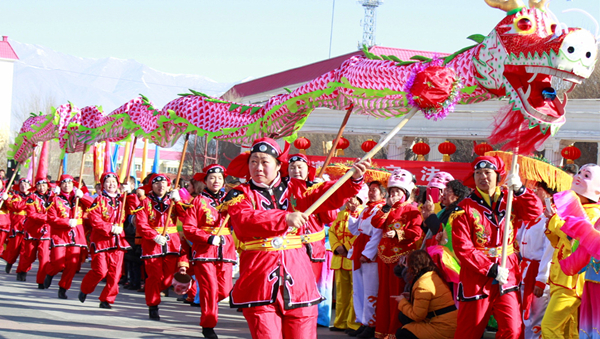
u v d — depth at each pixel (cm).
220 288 761
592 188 584
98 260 916
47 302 949
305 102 738
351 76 647
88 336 705
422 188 1184
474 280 556
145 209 864
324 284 838
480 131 1850
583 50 455
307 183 565
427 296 646
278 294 446
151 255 845
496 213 563
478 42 535
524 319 709
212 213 770
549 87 490
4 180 1614
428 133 1934
